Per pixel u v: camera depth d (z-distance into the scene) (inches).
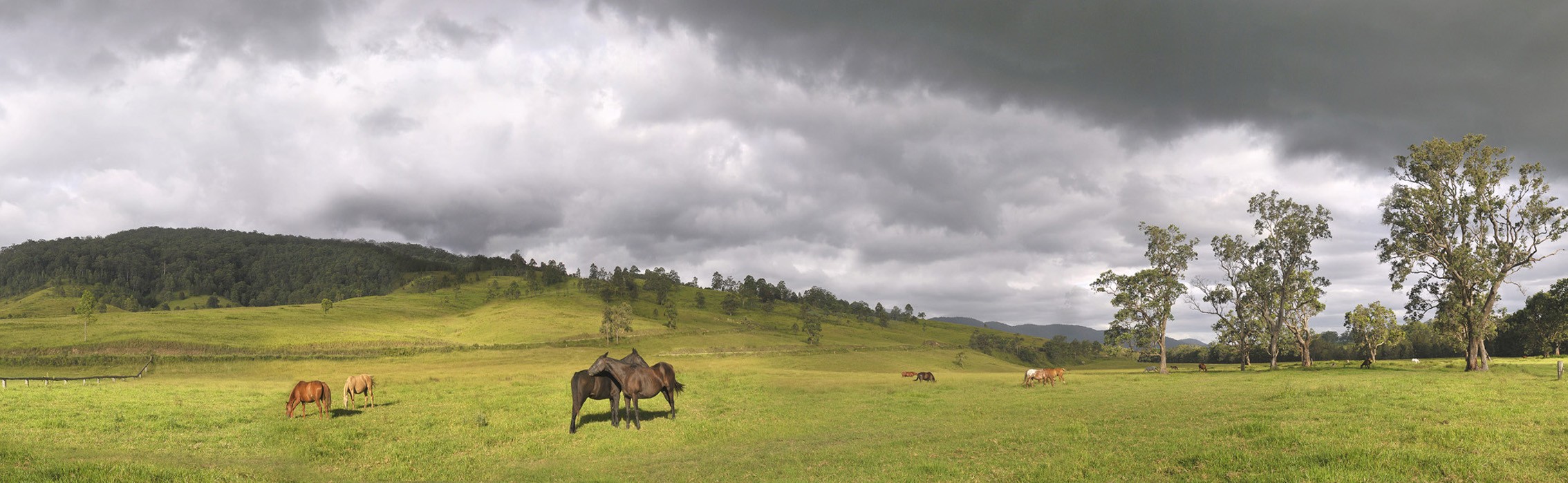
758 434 879.7
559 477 630.5
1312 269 2832.2
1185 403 1082.7
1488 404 795.4
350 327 5265.8
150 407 1077.8
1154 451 596.7
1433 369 2272.4
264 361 3646.7
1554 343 3476.9
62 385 1822.1
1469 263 2143.2
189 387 1658.5
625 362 933.8
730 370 2743.6
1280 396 1035.9
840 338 6756.9
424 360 3951.8
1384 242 2393.0
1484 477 446.6
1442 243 2258.9
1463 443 550.6
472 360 3978.8
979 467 581.6
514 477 631.8
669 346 5088.6
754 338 5871.1
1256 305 2898.6
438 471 657.6
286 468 653.3
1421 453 506.3
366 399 1185.4
